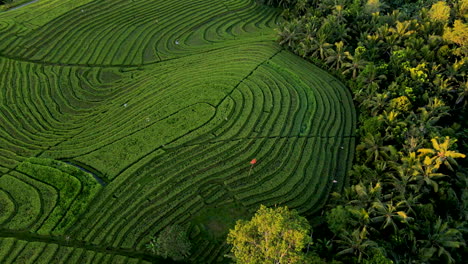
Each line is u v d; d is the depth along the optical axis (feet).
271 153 127.34
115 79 164.35
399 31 163.53
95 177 116.57
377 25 172.04
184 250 95.25
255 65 167.63
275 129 136.05
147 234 102.22
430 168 104.68
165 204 109.40
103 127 136.15
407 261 89.45
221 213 108.88
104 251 98.22
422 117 128.06
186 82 157.48
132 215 106.11
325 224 108.17
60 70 166.20
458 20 162.09
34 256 95.61
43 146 128.26
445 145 106.01
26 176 115.55
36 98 150.10
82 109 146.82
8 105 145.89
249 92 151.02
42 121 139.74
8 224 102.32
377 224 97.45
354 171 116.88
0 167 118.93
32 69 165.07
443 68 150.92
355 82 156.97
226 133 132.57
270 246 77.30
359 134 135.44
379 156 120.16
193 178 116.88
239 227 84.17
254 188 115.96
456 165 109.60
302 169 123.03
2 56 169.58
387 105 135.85
